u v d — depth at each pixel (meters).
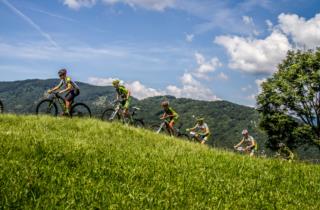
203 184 7.63
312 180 9.34
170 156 10.17
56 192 5.83
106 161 8.20
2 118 14.16
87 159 7.99
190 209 5.99
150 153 10.20
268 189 8.13
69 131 13.58
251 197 7.28
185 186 7.34
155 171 8.12
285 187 8.48
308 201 7.50
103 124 15.96
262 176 9.13
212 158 10.71
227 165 10.01
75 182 6.43
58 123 14.96
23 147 7.98
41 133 10.80
